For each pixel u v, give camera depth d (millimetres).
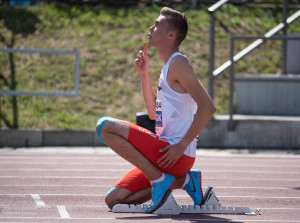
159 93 14961
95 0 54812
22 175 23938
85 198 18438
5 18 50844
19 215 15023
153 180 14625
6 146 35250
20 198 18266
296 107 38375
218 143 35750
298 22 52719
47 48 47188
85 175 24312
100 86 43219
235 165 28703
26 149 34188
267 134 35656
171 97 14664
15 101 40094
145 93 16219
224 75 44969
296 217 15484
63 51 37312
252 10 54531
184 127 14750
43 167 26609
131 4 55094
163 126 14922
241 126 35750
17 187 20688
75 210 15930
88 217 14625
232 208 15594
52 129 36281
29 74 43812
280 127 35625
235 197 19344
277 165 28922
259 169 27344
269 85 38688
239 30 51188
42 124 37719
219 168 27500
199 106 14086
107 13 52969
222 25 51406
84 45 48094
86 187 20984
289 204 18062
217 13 52844
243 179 24031
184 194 19938
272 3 56094
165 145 14367
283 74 40156
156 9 53656
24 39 48188
